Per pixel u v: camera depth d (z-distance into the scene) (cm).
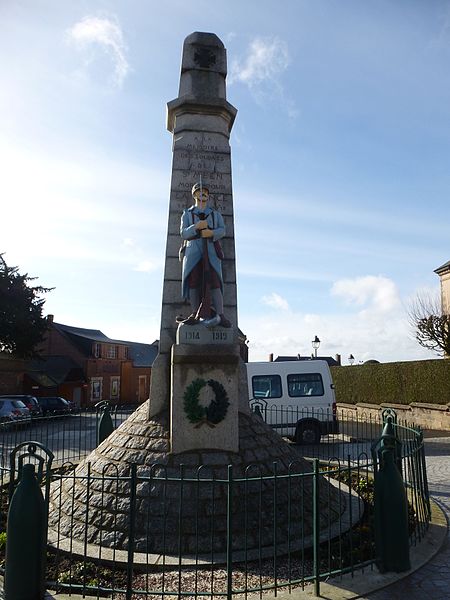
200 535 571
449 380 2009
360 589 470
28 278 3528
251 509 602
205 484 612
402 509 516
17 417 2094
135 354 5431
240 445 677
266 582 495
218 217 733
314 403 1573
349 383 2823
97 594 461
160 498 600
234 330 786
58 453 1332
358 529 621
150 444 674
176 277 802
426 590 471
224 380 676
